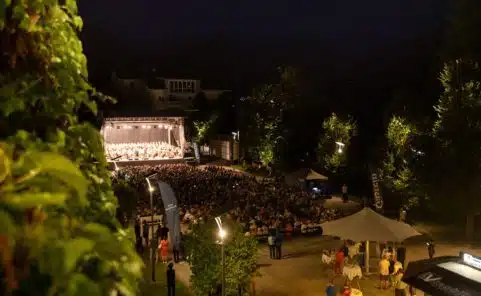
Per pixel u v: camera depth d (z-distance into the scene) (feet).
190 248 53.26
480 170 84.89
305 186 131.54
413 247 81.61
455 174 85.66
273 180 148.87
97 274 5.41
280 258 75.00
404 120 110.52
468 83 88.17
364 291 61.26
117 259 5.66
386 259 62.80
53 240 5.04
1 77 6.52
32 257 4.90
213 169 168.66
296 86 175.01
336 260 65.10
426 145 91.76
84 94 7.80
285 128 172.04
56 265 4.83
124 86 244.22
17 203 4.96
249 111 183.21
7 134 6.35
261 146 170.19
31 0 6.76
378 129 162.91
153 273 66.13
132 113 195.42
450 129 87.86
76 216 5.80
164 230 78.48
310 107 175.42
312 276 67.10
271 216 94.48
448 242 85.05
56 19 7.36
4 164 5.15
